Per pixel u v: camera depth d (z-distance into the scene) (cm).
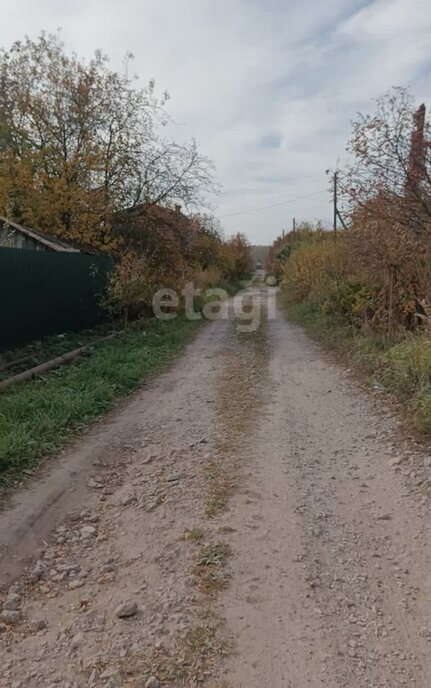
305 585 308
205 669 246
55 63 1788
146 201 1864
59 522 396
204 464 498
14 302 991
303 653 254
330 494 429
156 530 379
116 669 247
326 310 1503
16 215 1683
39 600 304
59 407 641
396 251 952
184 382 860
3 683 241
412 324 983
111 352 1037
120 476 479
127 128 1816
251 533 370
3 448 498
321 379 853
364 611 285
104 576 325
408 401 638
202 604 294
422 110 876
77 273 1308
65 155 1786
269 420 632
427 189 876
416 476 454
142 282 1291
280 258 4253
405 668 244
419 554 340
